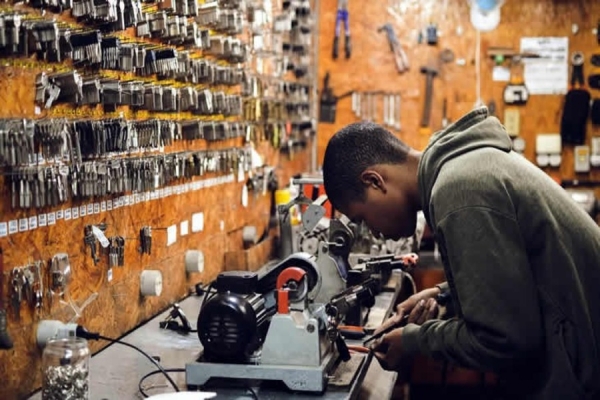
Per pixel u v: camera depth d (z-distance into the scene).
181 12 3.00
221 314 2.13
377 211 2.10
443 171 1.87
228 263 3.88
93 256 2.49
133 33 2.77
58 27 2.23
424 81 5.78
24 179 2.08
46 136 2.14
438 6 5.72
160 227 3.08
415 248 4.27
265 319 2.25
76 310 2.40
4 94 2.02
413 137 5.82
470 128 1.93
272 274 2.31
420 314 2.39
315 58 5.87
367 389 2.38
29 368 2.16
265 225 4.62
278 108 4.70
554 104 5.64
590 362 1.85
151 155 2.91
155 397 1.90
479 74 5.70
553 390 1.84
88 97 2.36
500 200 1.79
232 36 3.73
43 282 2.22
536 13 5.61
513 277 1.75
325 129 5.92
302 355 2.12
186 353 2.54
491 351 1.75
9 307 2.07
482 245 1.75
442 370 4.71
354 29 5.84
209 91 3.40
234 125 3.79
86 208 2.46
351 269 2.95
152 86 2.85
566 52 5.60
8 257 2.06
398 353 2.04
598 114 5.53
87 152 2.37
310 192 4.54
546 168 5.67
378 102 5.85
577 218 1.90
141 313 2.92
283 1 4.75
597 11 5.55
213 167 3.57
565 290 1.83
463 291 1.76
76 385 1.96
